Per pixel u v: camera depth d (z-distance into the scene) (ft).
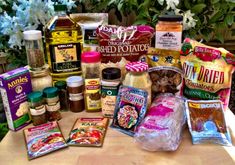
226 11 3.10
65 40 2.56
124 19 3.61
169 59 2.46
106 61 2.56
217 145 2.06
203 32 3.31
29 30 2.66
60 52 2.58
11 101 2.22
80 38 2.65
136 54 2.52
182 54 2.47
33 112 2.32
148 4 2.96
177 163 1.89
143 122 2.14
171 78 2.46
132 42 2.48
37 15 2.82
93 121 2.39
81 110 2.61
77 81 2.48
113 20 3.65
